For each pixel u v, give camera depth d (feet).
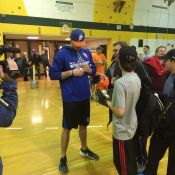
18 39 33.06
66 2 28.76
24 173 8.46
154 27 36.91
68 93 8.29
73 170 8.72
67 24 29.25
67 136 8.59
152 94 6.30
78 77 8.30
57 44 37.06
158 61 8.46
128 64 5.71
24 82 30.91
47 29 28.14
